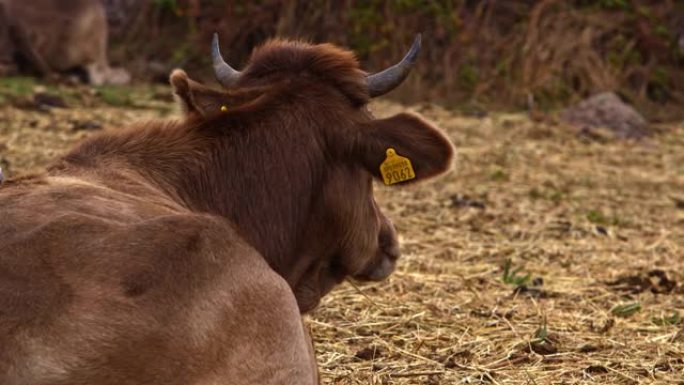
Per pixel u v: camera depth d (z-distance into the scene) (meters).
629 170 27.38
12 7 32.75
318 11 37.31
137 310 7.16
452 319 13.88
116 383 7.00
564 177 25.72
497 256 17.67
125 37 38.50
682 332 13.54
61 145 23.70
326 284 10.07
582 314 14.41
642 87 38.53
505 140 29.83
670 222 21.55
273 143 9.20
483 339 13.11
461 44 37.25
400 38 37.19
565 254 18.03
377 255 10.27
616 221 21.12
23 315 6.99
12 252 7.28
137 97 31.38
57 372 6.89
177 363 7.18
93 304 7.09
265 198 9.13
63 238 7.38
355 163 9.44
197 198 8.92
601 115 32.56
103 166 8.68
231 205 9.03
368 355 12.37
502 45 37.72
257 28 37.66
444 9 37.44
